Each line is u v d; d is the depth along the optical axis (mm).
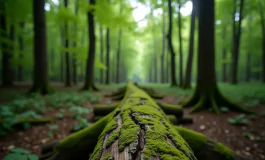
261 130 3488
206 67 5336
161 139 999
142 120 1285
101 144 1109
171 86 13008
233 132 3471
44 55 8055
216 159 1760
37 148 2848
